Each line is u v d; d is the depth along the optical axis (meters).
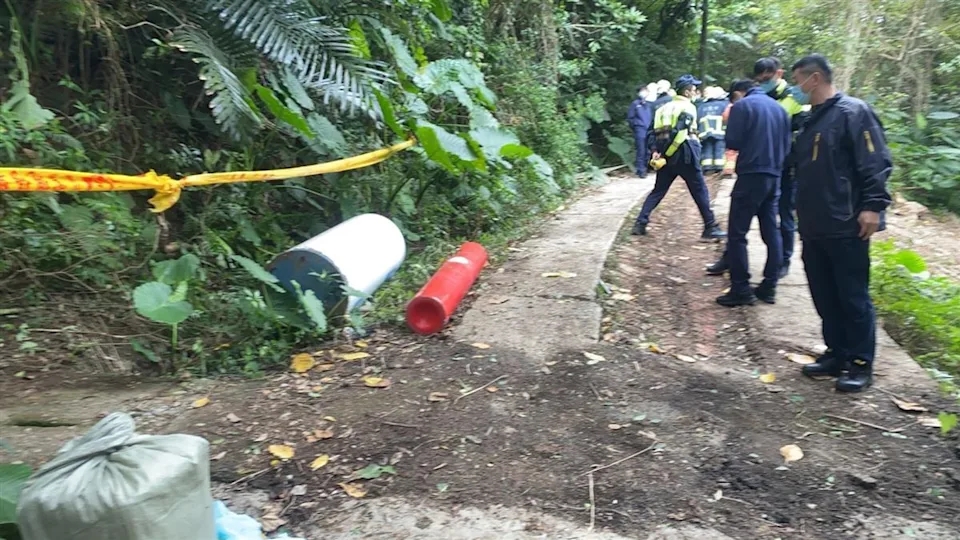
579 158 12.20
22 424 3.34
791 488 3.04
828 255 3.92
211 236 5.00
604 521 2.77
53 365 4.02
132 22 5.35
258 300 4.30
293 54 5.23
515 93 10.45
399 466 3.12
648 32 18.14
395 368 4.17
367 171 6.78
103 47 5.42
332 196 6.54
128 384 3.96
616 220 8.19
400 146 6.41
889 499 2.97
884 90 13.70
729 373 4.29
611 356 4.39
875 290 5.79
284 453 3.19
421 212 7.21
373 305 5.16
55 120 4.65
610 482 3.04
